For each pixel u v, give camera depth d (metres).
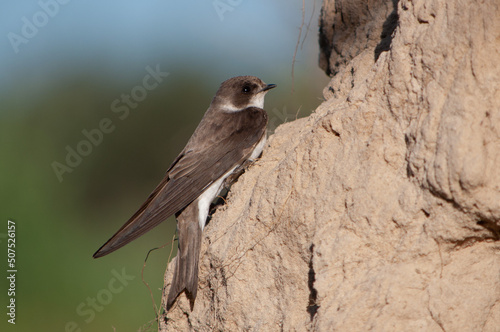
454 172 6.86
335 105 10.27
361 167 8.05
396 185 7.62
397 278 7.15
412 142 7.54
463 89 7.09
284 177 9.02
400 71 7.93
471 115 6.94
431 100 7.41
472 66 7.09
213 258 9.77
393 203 7.51
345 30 12.41
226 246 9.63
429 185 7.14
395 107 7.93
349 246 7.70
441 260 7.14
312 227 8.49
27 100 22.86
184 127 24.00
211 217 11.34
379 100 8.20
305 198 8.65
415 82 7.76
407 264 7.21
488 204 6.71
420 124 7.46
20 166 21.17
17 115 22.33
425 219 7.26
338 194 8.19
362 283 7.39
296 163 8.95
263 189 9.53
